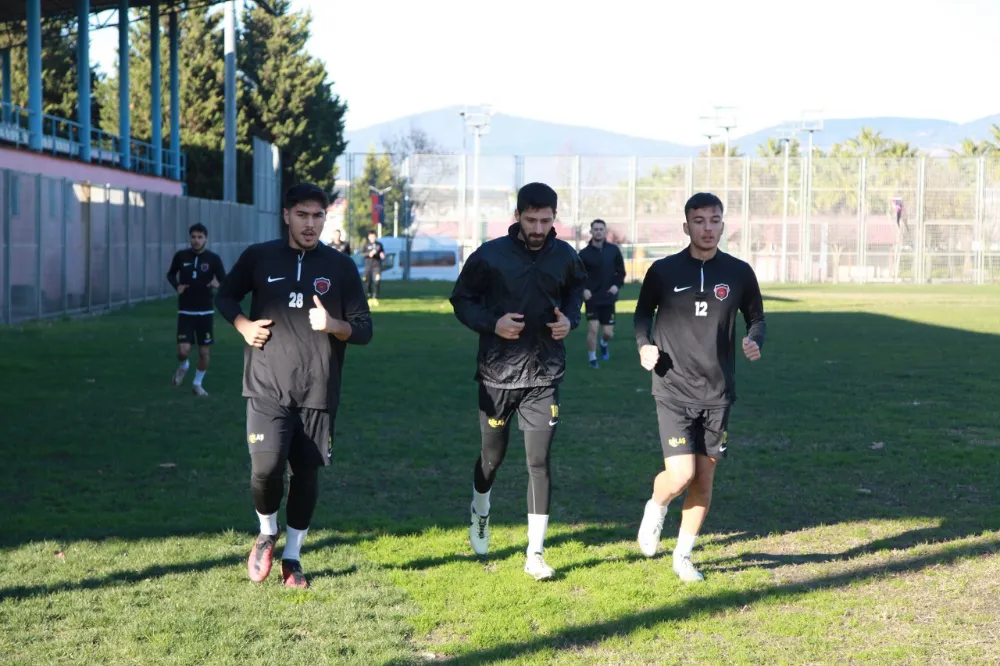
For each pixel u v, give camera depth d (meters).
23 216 20.67
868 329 21.98
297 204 5.10
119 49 34.88
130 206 27.44
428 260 54.22
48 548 5.70
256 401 5.12
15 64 56.91
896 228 53.47
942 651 4.31
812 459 8.34
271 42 62.59
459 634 4.58
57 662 4.16
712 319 5.32
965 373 14.22
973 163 53.03
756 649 4.35
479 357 5.42
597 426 9.91
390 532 6.19
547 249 5.34
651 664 4.21
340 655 4.27
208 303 11.62
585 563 5.64
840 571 5.45
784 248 53.94
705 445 5.39
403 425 9.84
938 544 5.93
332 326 4.99
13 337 17.88
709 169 53.88
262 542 5.19
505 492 7.27
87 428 9.42
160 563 5.47
